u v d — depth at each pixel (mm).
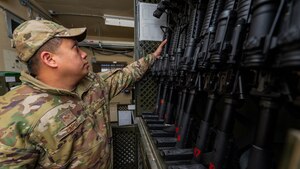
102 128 811
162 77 1083
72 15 2533
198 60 554
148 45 1216
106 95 911
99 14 2518
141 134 978
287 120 414
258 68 331
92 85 851
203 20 662
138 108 1302
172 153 667
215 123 650
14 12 1782
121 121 2555
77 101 746
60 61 648
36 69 661
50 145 635
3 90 1327
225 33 411
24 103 602
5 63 1639
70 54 666
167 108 1018
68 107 690
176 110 935
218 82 526
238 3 428
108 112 912
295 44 205
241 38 379
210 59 462
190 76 683
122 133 1214
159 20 1215
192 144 724
